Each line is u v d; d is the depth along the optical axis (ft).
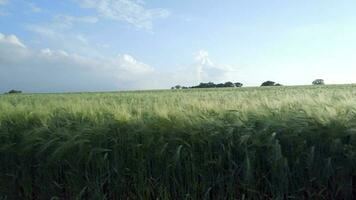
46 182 19.72
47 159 19.27
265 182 18.52
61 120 22.53
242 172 18.44
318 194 18.22
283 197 18.01
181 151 18.66
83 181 19.16
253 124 19.53
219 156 18.44
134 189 19.25
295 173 18.53
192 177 18.79
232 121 20.12
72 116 23.22
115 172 19.22
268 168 18.66
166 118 19.62
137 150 19.07
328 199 18.42
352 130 18.06
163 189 18.76
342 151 18.37
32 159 20.01
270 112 21.48
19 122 21.95
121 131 19.76
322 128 19.13
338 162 18.39
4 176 20.26
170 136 19.01
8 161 20.35
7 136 20.56
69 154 19.22
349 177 18.34
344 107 21.31
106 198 19.19
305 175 18.60
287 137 18.71
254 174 18.54
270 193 18.48
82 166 19.25
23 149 19.51
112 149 19.33
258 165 18.57
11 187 20.17
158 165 18.86
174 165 18.40
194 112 21.44
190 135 19.01
